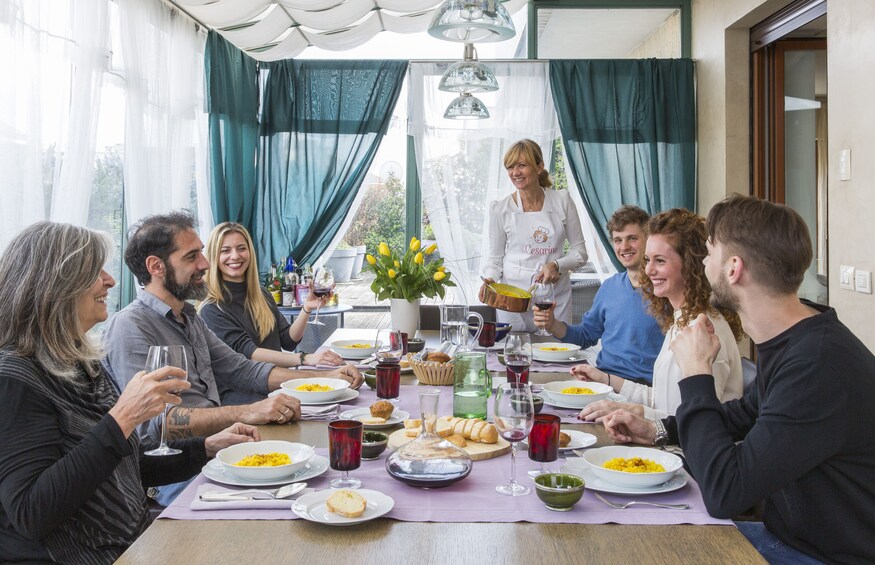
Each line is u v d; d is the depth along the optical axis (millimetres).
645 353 2760
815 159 4809
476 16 2879
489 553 1153
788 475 1296
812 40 4738
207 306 3062
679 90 5461
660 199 5473
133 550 1158
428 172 5504
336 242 5594
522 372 2201
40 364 1465
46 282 1469
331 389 2227
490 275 4137
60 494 1352
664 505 1361
